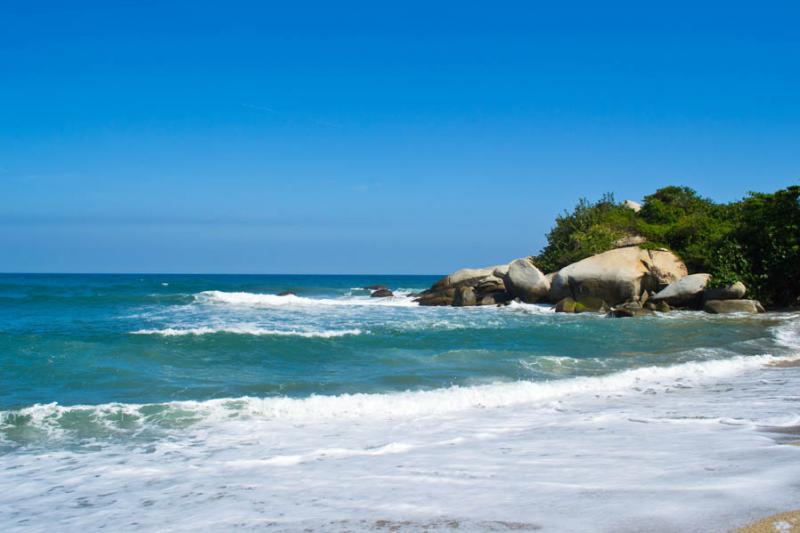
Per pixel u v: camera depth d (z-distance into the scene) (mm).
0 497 5652
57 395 10789
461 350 15453
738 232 30297
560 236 39188
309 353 15500
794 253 27953
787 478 4848
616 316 26531
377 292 46031
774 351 15781
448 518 4301
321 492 5254
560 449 6648
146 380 12078
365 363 14188
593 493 4707
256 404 9648
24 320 25297
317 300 41156
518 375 12648
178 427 8570
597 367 13617
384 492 5133
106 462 6953
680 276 30203
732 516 3951
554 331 20375
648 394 10633
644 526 3875
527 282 33438
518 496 4762
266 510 4812
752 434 6977
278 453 7145
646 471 5359
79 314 28500
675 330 20500
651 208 38781
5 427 8453
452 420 8875
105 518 4898
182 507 5090
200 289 60188
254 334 18234
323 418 9094
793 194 28344
